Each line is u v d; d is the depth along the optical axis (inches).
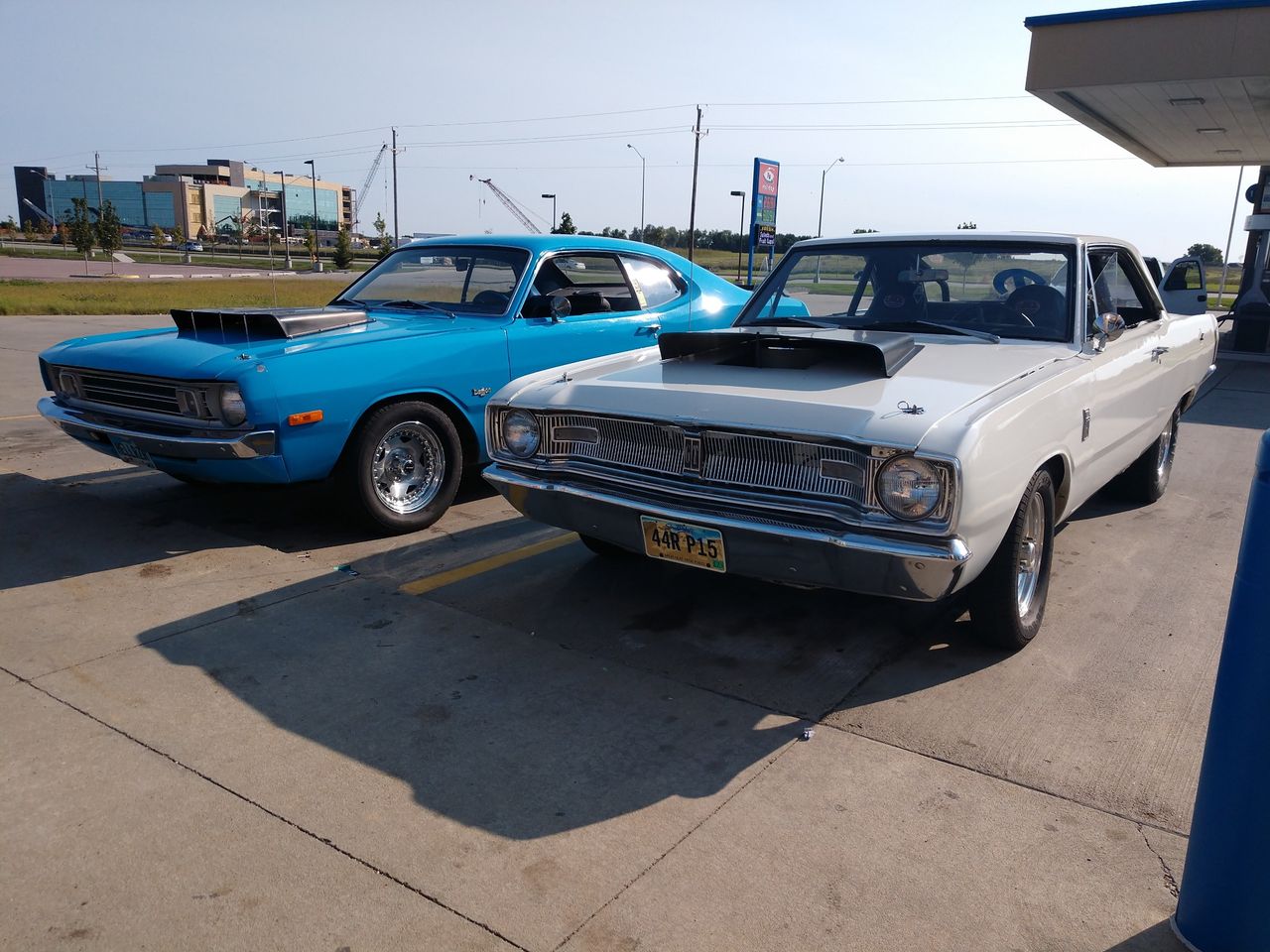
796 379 142.9
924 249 185.5
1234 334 608.1
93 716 129.6
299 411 184.1
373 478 201.0
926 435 117.8
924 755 121.0
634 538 143.3
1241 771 80.0
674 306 267.9
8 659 146.5
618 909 93.3
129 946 88.5
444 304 240.2
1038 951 87.9
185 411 183.8
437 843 103.4
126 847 102.5
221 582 179.2
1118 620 164.2
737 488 130.8
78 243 2370.8
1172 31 474.0
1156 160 783.7
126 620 161.5
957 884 97.0
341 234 2780.5
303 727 127.3
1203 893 85.0
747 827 106.2
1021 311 173.5
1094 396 160.6
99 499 237.0
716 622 162.2
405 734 125.6
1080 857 101.1
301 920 91.8
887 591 123.9
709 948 88.2
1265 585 76.8
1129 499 238.5
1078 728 127.6
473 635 156.6
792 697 136.2
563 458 150.6
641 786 114.2
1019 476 130.2
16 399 386.0
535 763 119.2
